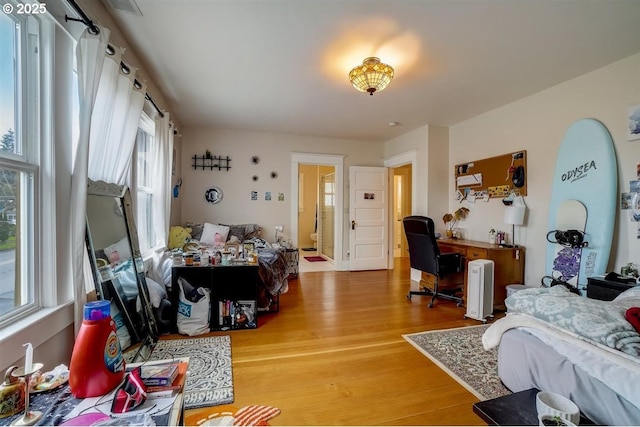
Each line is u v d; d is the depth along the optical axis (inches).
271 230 203.5
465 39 87.9
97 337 38.2
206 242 163.6
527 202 134.3
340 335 104.3
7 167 47.4
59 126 57.2
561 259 114.9
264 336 102.8
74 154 64.3
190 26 82.6
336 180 219.0
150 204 129.5
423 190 183.8
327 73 111.5
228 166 195.6
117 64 73.0
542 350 58.0
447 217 174.6
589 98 110.3
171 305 106.1
